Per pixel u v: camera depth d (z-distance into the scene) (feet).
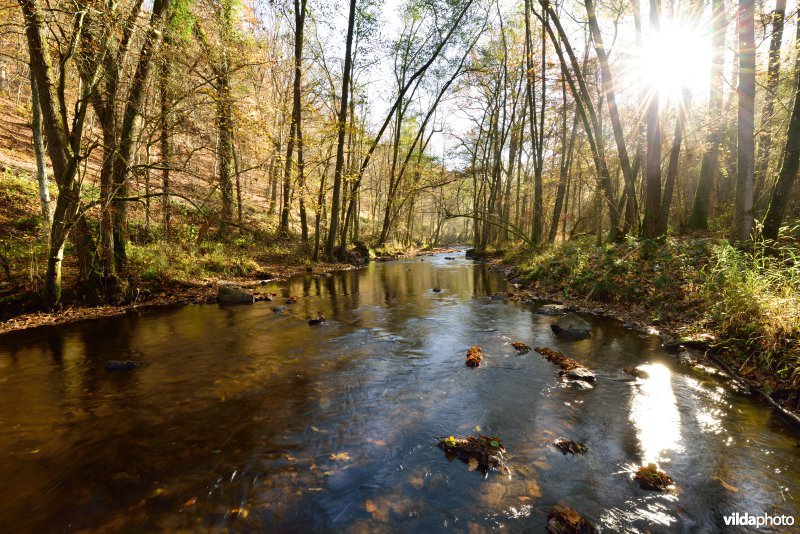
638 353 20.84
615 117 41.70
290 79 71.00
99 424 13.70
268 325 27.55
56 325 27.09
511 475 10.78
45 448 12.20
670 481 10.47
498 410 14.66
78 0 25.03
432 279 53.83
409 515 9.30
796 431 12.97
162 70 33.06
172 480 10.61
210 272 45.80
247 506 9.61
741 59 28.07
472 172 93.76
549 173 87.71
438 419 13.99
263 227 76.69
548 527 8.84
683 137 53.31
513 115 89.51
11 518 9.24
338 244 83.15
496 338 24.27
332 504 9.66
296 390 16.56
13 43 31.86
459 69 79.00
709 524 9.06
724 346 19.13
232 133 41.29
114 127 30.27
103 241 31.89
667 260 30.42
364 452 11.92
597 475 10.81
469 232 234.79
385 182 132.57
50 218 38.91
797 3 29.78
